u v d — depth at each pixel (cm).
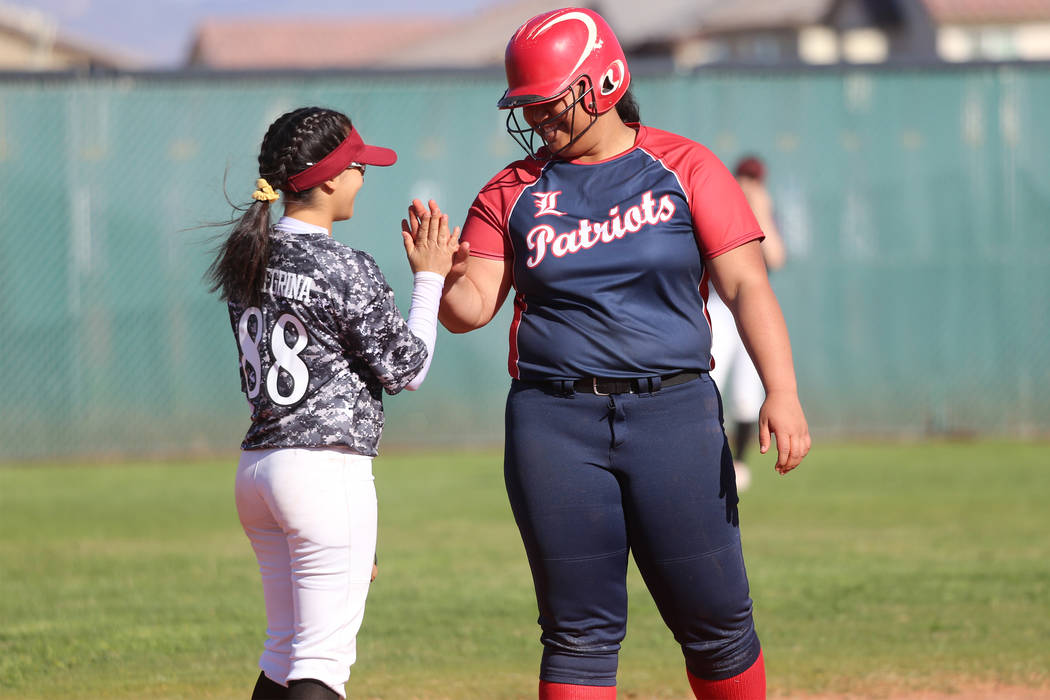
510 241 1302
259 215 1283
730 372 4003
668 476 1240
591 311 1242
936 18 10788
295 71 4216
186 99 4203
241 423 4322
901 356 4422
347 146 1308
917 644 1978
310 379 1260
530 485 1262
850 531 2952
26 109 4162
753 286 1251
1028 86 4362
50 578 2523
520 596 2350
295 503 1254
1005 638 2006
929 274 4403
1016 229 4394
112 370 4238
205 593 2386
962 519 3092
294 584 1288
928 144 4366
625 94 1313
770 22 10494
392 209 4247
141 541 2942
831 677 1808
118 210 4203
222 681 1800
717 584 1266
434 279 1301
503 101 1270
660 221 1245
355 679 1820
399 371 1277
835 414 4434
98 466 4194
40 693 1741
